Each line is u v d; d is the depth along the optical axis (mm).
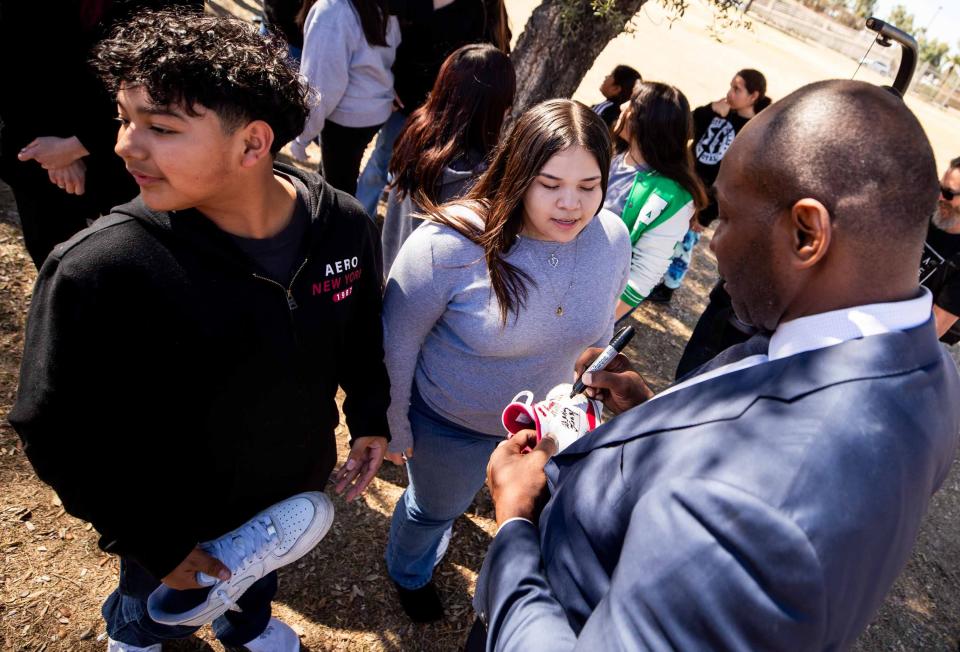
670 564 717
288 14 4027
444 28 3352
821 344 851
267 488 1463
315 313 1291
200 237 1084
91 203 2441
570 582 956
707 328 3330
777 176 840
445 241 1554
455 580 2439
